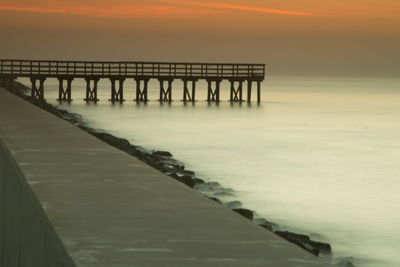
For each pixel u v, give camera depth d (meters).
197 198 6.96
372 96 195.38
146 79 88.56
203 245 5.09
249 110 93.44
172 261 4.67
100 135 39.06
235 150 51.38
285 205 28.94
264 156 48.28
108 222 5.77
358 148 56.44
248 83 99.56
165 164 35.12
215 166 41.50
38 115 17.80
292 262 4.64
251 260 4.70
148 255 4.80
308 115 97.81
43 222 6.02
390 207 29.47
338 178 38.88
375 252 21.11
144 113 82.12
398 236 23.42
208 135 62.06
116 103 93.94
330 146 57.38
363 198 31.78
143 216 6.05
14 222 8.24
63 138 12.52
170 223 5.81
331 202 30.31
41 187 7.34
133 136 58.69
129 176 8.33
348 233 23.83
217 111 89.19
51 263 5.44
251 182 35.44
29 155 9.94
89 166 9.09
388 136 68.38
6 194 9.59
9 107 20.80
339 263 19.12
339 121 88.00
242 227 5.69
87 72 84.56
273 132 68.44
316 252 19.12
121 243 5.09
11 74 78.94
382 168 44.00
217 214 6.19
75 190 7.24
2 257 9.34
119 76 86.44
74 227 5.55
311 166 43.81
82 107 86.75
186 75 88.75
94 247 4.95
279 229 23.41
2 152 11.11
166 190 7.40
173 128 67.00
